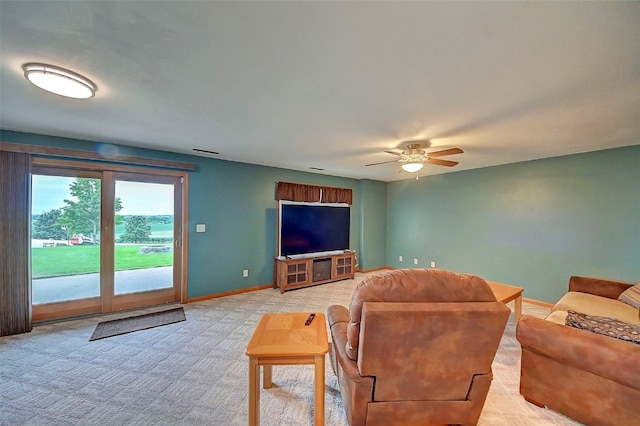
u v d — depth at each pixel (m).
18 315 2.83
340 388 1.83
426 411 1.49
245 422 1.68
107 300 3.44
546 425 1.68
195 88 1.85
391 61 1.51
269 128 2.68
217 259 4.24
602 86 1.75
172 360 2.38
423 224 5.73
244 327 3.10
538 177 4.01
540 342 1.77
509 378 2.17
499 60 1.48
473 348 1.37
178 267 3.96
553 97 1.93
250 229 4.58
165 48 1.41
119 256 3.52
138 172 3.56
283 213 4.68
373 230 6.28
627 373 1.44
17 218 2.82
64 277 3.22
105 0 1.08
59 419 1.67
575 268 3.65
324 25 1.22
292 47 1.39
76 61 1.53
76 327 3.02
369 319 1.27
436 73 1.63
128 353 2.49
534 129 2.63
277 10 1.13
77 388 1.98
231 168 4.36
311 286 4.89
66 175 3.20
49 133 2.92
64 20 1.20
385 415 1.47
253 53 1.45
